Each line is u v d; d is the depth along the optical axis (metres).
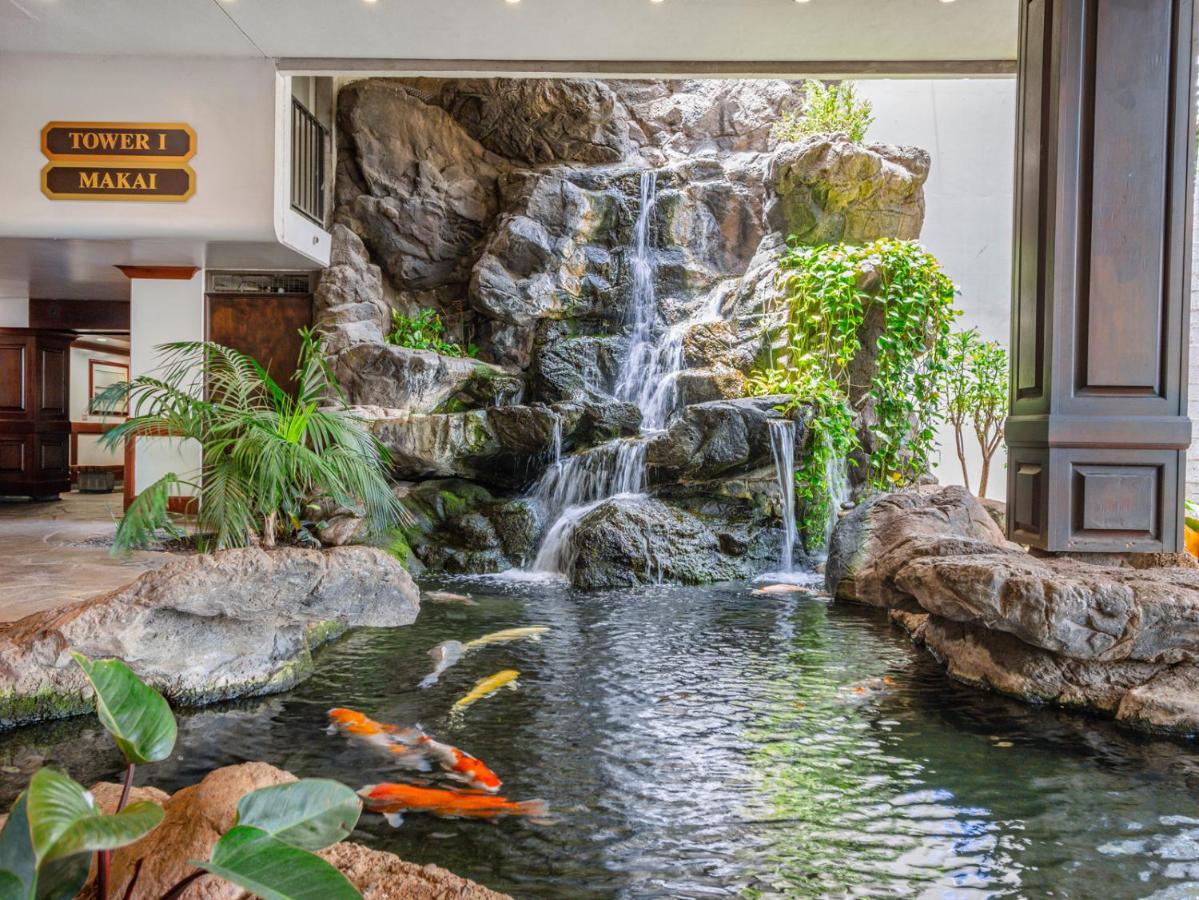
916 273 8.53
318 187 10.02
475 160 11.83
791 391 8.66
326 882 1.24
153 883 1.64
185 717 3.61
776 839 2.57
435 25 7.14
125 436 5.22
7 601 5.01
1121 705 3.67
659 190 11.56
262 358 9.99
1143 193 4.39
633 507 7.59
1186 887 2.30
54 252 8.90
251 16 7.12
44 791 1.17
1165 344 4.41
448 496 8.37
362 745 3.30
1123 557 4.53
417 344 10.24
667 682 4.18
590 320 11.18
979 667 4.16
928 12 6.79
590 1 6.70
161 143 8.06
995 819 2.72
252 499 5.05
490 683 4.10
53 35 7.59
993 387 9.42
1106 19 4.38
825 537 8.12
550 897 2.22
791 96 12.37
